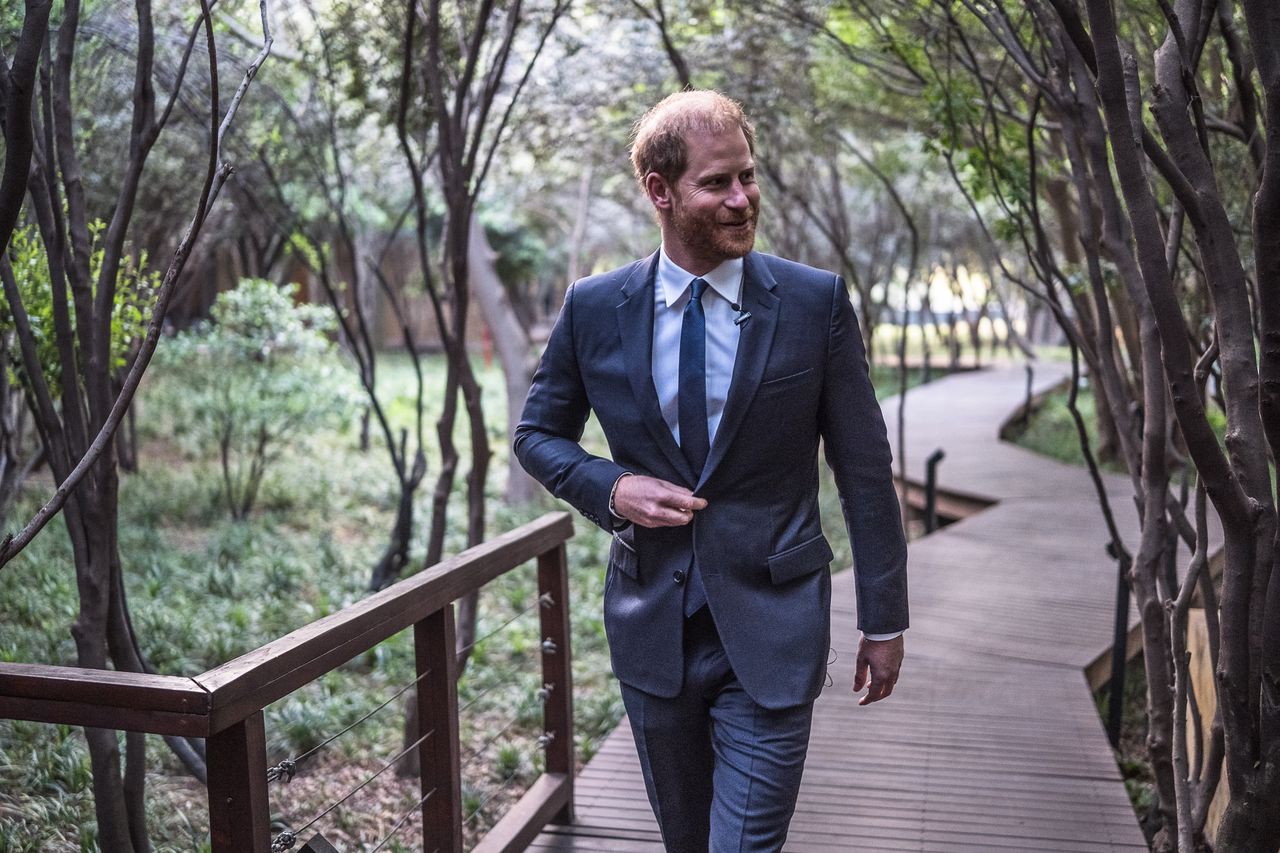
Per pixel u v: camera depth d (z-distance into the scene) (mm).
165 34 5477
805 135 9453
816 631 2186
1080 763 4195
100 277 3008
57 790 4219
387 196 10891
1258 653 2326
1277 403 2012
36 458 7855
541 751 5160
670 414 2180
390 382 20375
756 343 2137
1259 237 1979
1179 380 2139
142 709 1809
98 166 6164
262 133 6570
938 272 30219
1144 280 2125
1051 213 10352
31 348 2895
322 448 13828
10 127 1858
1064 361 28938
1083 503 10055
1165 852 3488
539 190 12305
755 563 2170
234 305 9914
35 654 5590
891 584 2203
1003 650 5711
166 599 7012
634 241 20609
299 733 5141
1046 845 3518
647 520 2105
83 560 3008
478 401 5297
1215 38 3676
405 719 4980
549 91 7527
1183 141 2256
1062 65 3111
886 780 4031
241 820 1932
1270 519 2303
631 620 2273
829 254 15586
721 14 7172
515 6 4676
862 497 2197
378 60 5480
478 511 5371
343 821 4461
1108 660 5750
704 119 2049
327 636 2176
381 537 9680
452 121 5145
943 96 4352
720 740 2229
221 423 10539
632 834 3576
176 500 10156
